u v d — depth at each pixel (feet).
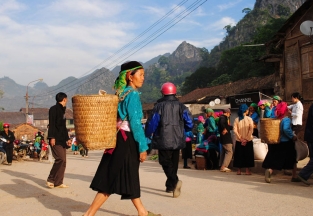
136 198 13.67
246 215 15.37
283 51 52.13
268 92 92.32
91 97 12.43
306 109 45.52
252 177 27.73
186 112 20.35
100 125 12.50
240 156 29.45
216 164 35.58
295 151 24.07
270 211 15.93
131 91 13.60
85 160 56.39
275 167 23.94
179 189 19.67
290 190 20.92
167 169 20.33
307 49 47.16
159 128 20.15
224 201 18.30
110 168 13.19
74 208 17.11
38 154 66.85
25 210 16.84
